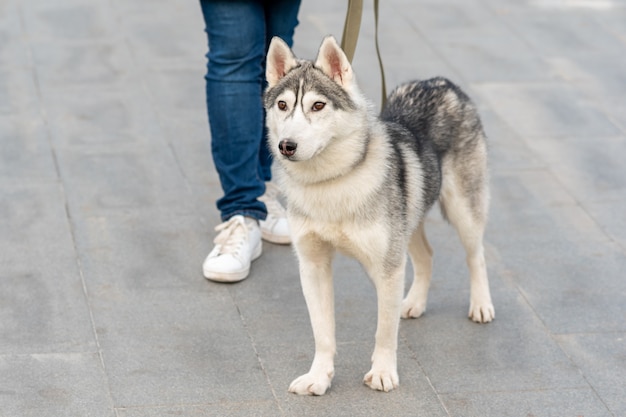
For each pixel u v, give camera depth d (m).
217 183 7.16
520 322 5.56
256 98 6.00
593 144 7.98
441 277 6.05
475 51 9.78
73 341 5.21
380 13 10.69
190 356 5.14
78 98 8.49
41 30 9.93
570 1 11.30
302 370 5.04
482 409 4.75
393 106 5.42
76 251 6.14
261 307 5.65
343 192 4.62
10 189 6.90
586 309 5.70
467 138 5.45
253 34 5.79
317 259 4.87
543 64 9.53
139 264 6.04
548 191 7.22
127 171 7.27
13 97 8.44
